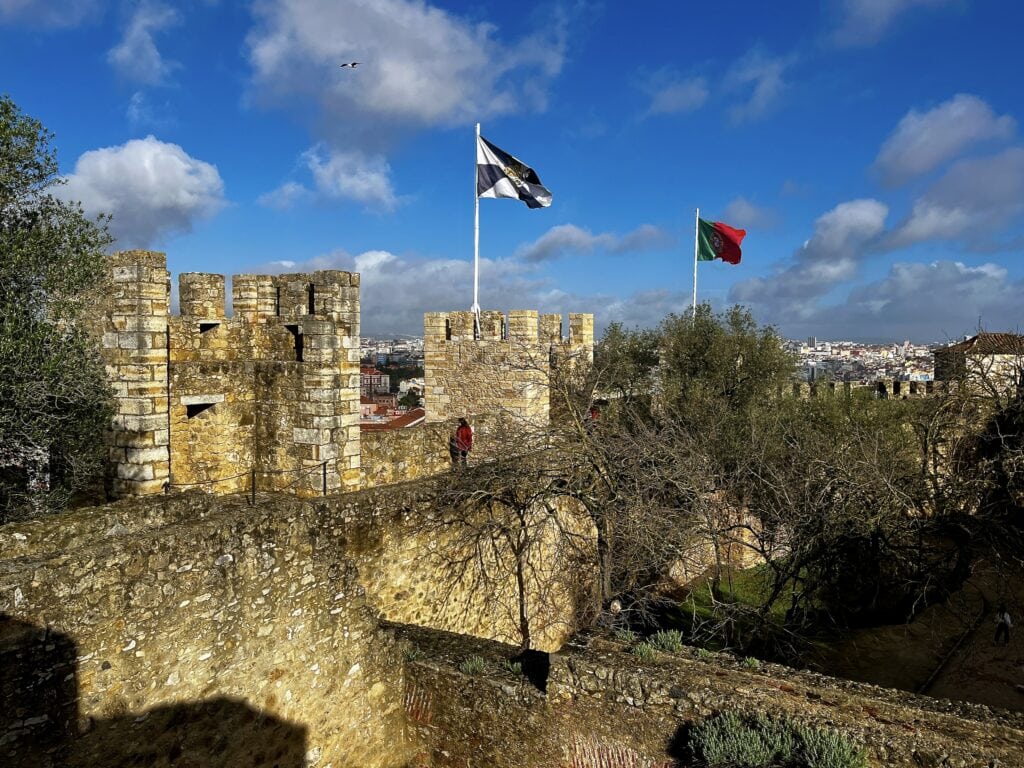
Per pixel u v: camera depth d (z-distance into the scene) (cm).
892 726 693
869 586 1920
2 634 599
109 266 1184
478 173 2223
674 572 2069
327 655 875
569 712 842
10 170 1112
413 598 1280
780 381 3058
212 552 758
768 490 1719
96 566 666
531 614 1639
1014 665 1636
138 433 1173
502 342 2047
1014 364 2330
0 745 595
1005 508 1842
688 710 774
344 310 1363
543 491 1497
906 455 2030
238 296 1458
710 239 3466
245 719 788
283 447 1395
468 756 917
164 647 715
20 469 1151
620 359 2978
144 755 697
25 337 1058
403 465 1576
